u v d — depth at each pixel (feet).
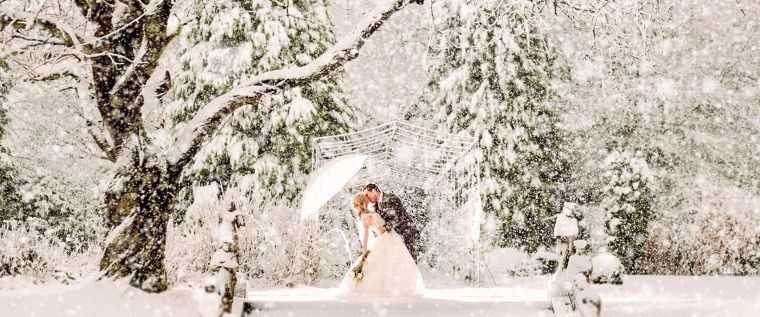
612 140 79.25
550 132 77.30
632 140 78.54
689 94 79.41
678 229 64.54
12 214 68.69
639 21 43.86
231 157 66.64
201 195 51.67
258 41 67.87
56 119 71.41
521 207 72.74
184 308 32.58
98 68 35.04
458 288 48.42
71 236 70.59
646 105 78.18
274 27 68.54
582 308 31.22
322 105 71.51
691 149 79.36
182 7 45.50
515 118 72.95
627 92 78.07
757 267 60.18
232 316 31.19
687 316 31.58
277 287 48.47
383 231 36.47
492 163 72.02
